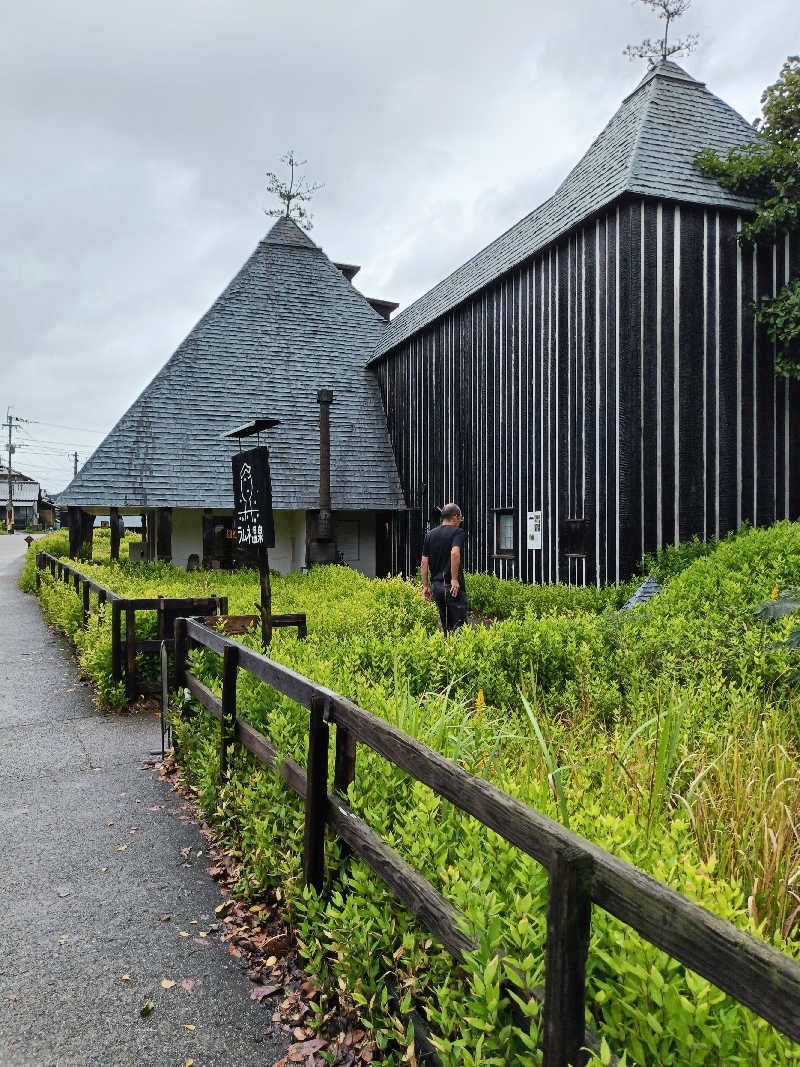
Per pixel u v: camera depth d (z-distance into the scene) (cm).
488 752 310
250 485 611
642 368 998
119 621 664
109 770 500
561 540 1121
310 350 1942
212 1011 254
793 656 479
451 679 497
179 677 511
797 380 1098
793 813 271
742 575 710
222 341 1844
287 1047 236
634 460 992
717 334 1048
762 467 1075
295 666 426
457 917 181
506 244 1406
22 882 345
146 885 341
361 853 235
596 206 1032
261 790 325
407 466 1744
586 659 540
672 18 1298
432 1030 206
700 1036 145
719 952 114
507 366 1287
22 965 280
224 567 1542
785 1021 104
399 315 2061
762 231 1044
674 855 194
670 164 1059
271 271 2002
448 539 774
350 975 227
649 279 1004
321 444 1569
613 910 134
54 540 2309
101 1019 250
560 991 139
